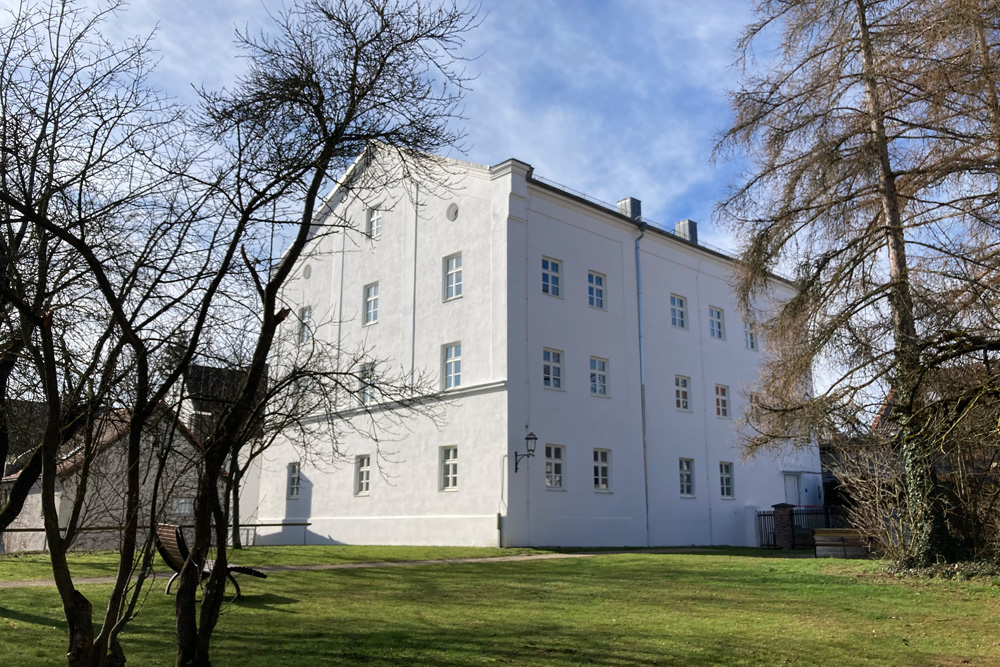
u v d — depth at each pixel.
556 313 26.02
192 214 6.39
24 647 7.65
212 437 6.25
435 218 27.86
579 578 14.58
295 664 7.23
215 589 6.14
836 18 16.23
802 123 16.22
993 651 8.23
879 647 8.38
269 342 6.54
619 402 27.36
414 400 11.02
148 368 5.62
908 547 14.88
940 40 13.90
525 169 25.78
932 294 14.45
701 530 29.20
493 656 7.76
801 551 24.92
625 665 7.46
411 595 12.15
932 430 12.70
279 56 7.38
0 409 8.52
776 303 17.36
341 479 29.02
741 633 9.05
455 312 26.34
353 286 31.03
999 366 12.54
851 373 14.89
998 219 14.69
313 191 7.02
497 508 23.45
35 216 5.22
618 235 28.91
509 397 23.94
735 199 16.89
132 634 8.46
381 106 7.47
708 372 31.36
